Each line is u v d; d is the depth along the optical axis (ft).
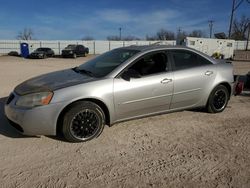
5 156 12.76
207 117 18.78
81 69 17.11
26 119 13.44
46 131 13.74
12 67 64.59
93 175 11.34
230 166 12.25
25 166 11.93
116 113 15.17
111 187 10.53
